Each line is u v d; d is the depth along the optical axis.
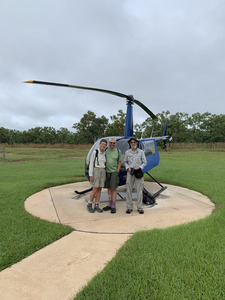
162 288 1.98
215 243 2.79
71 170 10.48
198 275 2.15
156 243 2.83
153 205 4.81
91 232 3.36
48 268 2.39
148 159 5.52
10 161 15.16
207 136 45.81
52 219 3.96
